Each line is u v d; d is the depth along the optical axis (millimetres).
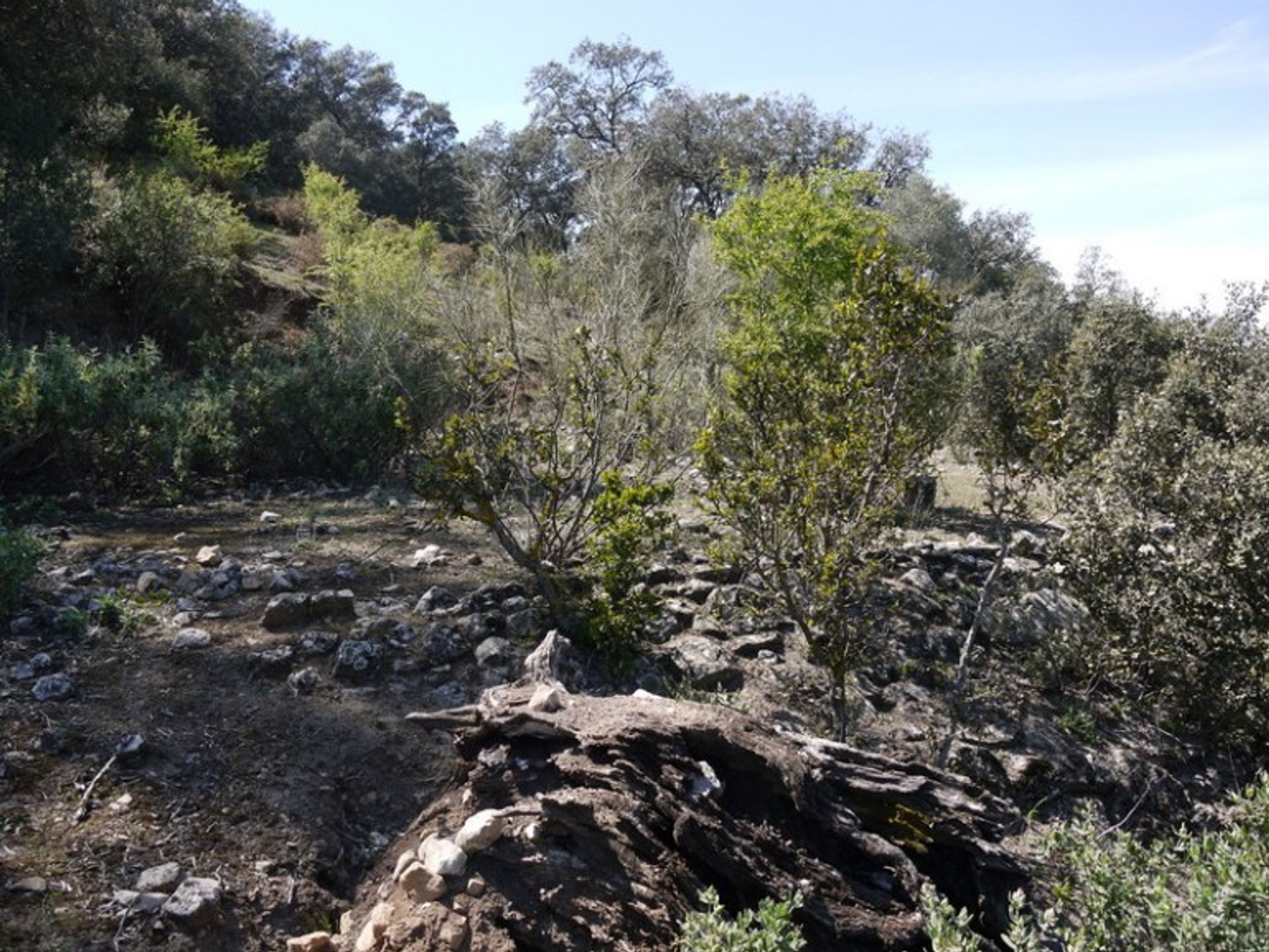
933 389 6297
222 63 33906
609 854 3463
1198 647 6711
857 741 5555
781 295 11359
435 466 6176
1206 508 7109
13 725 4297
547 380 7672
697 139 35844
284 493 9969
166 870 3598
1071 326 23125
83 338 15070
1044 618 7090
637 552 5863
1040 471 5816
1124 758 6203
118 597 5824
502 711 3965
